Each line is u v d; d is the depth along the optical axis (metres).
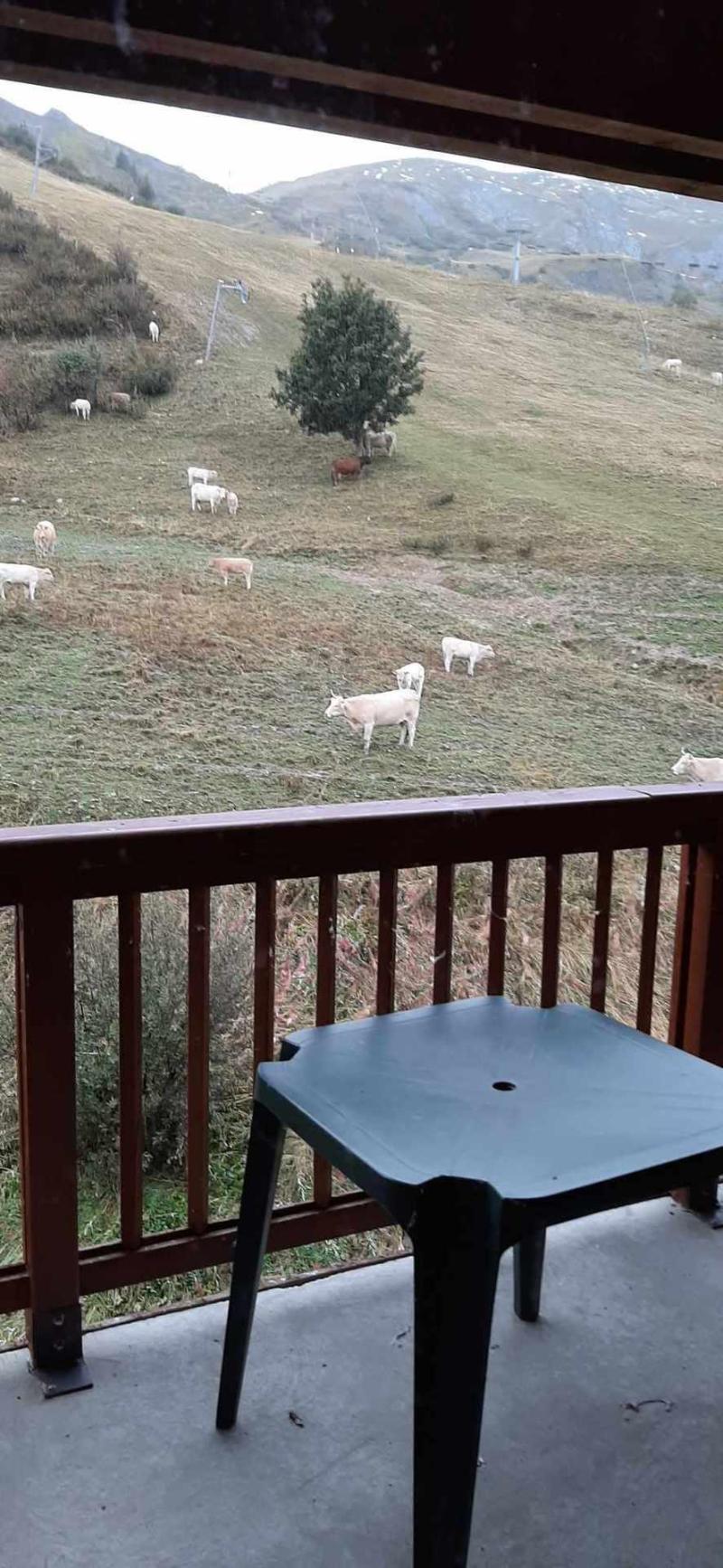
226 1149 4.10
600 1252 1.97
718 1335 1.75
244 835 1.67
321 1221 1.83
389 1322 1.75
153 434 20.36
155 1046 4.00
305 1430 1.52
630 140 1.64
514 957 6.62
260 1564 1.30
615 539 18.25
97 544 15.95
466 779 10.95
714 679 13.93
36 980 1.53
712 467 21.97
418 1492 1.15
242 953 4.44
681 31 1.58
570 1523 1.38
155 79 1.41
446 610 15.23
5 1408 1.54
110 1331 1.71
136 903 1.61
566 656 14.43
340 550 17.11
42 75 1.38
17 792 9.48
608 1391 1.61
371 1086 1.37
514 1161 1.19
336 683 12.86
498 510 18.83
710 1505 1.41
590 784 11.09
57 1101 1.57
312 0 1.36
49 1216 1.58
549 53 1.49
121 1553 1.31
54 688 11.58
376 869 1.79
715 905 2.08
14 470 18.31
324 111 1.51
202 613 13.89
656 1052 1.50
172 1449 1.47
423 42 1.42
